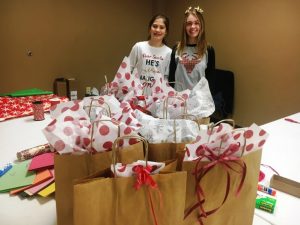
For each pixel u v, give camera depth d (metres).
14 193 0.96
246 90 3.73
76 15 3.86
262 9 3.36
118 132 0.76
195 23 2.59
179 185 0.67
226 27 3.81
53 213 0.88
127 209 0.65
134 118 0.94
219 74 3.79
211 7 3.94
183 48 2.71
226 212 0.79
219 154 0.73
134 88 1.41
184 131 0.90
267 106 3.54
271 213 0.92
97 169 0.75
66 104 1.05
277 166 1.26
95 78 4.26
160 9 4.63
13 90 3.59
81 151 0.74
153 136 0.88
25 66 3.61
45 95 2.49
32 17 3.52
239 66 3.75
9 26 3.38
